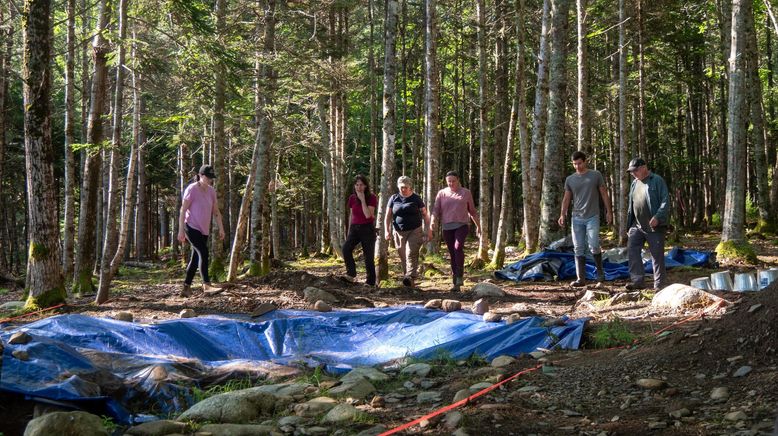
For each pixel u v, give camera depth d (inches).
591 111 1026.1
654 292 343.9
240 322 285.0
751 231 865.5
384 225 474.0
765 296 188.4
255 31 613.9
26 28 369.1
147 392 199.3
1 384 176.6
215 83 498.6
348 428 159.9
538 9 796.6
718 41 1039.6
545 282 449.7
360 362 245.0
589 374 190.5
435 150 617.0
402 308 316.5
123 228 392.8
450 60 1163.9
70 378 185.0
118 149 405.7
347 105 1189.1
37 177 369.7
